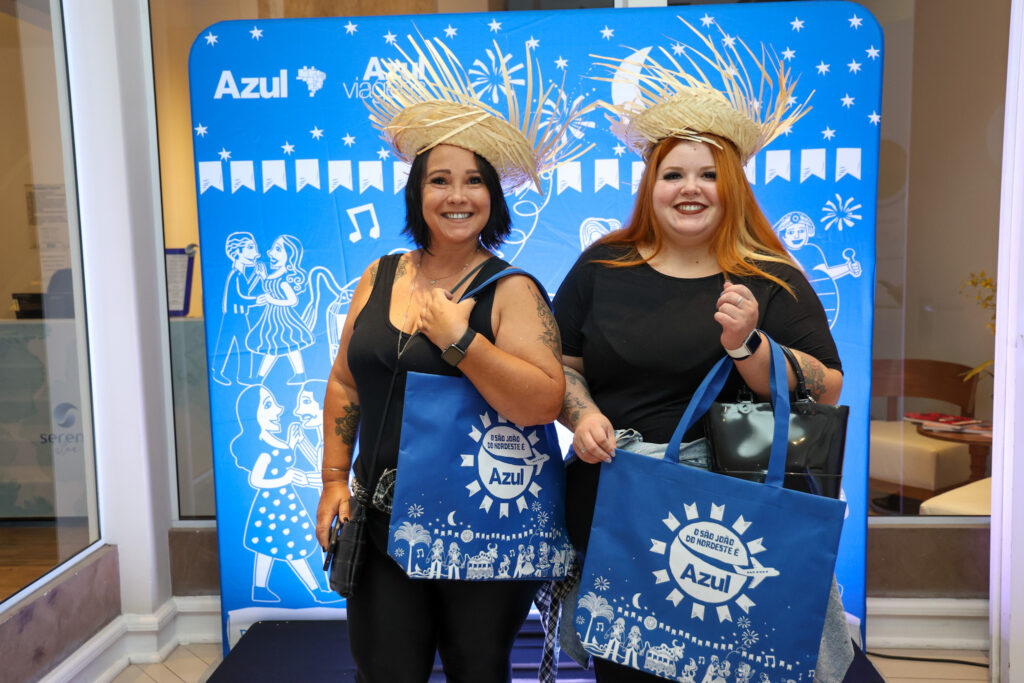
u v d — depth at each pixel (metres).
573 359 1.69
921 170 2.59
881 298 2.65
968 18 2.52
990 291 2.62
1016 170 2.38
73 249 2.53
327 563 1.69
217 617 2.79
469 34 2.44
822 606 1.37
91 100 2.50
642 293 1.58
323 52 2.46
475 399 1.51
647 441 1.53
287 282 2.55
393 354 1.56
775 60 2.39
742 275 1.54
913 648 2.71
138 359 2.59
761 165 2.44
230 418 2.60
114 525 2.65
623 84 2.43
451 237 1.57
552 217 2.52
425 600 1.60
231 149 2.50
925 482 2.72
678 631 1.44
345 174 2.50
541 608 1.79
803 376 1.45
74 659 2.38
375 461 1.57
